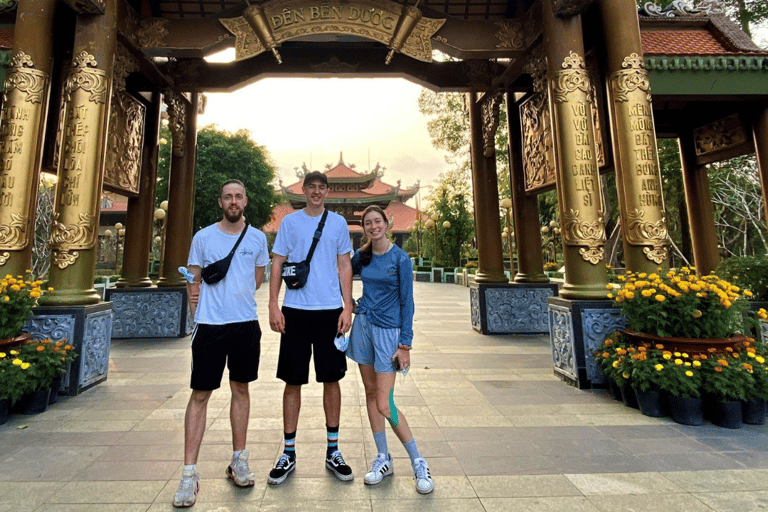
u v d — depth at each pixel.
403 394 3.86
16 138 4.04
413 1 5.91
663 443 2.73
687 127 6.82
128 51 5.52
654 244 4.18
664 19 5.66
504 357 5.47
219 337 2.19
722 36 5.38
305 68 6.95
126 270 7.05
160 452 2.59
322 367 2.31
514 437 2.85
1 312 3.29
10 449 2.62
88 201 4.18
